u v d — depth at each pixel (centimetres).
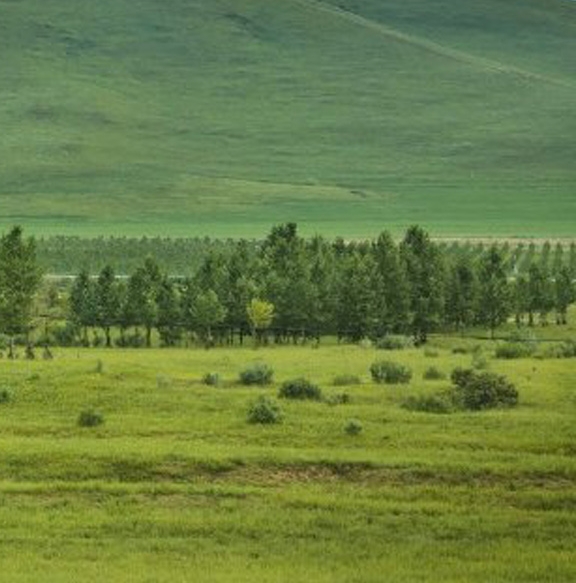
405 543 13575
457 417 19950
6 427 19212
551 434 18550
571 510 15000
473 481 16150
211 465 16538
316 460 16725
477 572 12469
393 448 17775
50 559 12900
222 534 13875
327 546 13450
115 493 15438
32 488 15488
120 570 12419
